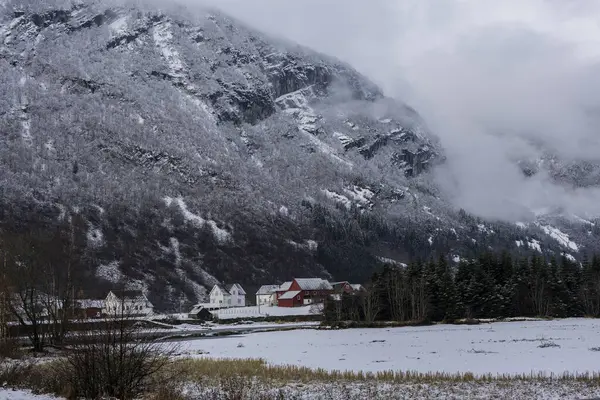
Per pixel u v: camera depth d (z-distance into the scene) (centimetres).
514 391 3212
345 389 3331
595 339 6756
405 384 3522
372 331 9481
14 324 5762
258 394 3097
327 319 12056
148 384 3016
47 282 5903
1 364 3725
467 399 3000
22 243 5978
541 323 10694
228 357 5428
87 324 2980
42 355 5016
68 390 2727
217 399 2934
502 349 5828
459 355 5384
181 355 5538
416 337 7825
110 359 2761
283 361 5100
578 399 2938
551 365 4522
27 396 2733
